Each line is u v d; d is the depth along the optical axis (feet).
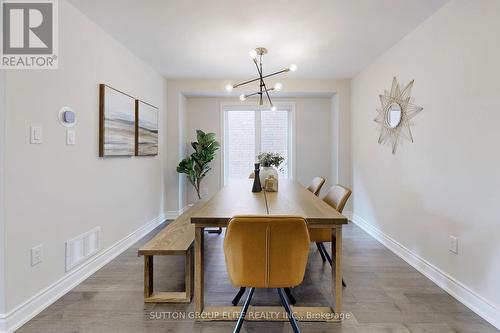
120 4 7.29
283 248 4.65
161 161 13.87
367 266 8.70
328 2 7.24
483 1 6.00
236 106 16.24
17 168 5.70
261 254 4.67
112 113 9.09
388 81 10.39
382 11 7.65
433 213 7.73
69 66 7.20
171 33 9.04
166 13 7.79
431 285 7.43
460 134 6.71
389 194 10.33
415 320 5.89
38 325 5.68
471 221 6.37
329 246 10.52
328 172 16.24
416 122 8.55
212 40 9.62
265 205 6.49
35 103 6.15
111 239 9.27
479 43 6.12
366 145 12.53
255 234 4.61
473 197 6.31
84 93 7.80
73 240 7.36
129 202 10.52
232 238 4.69
